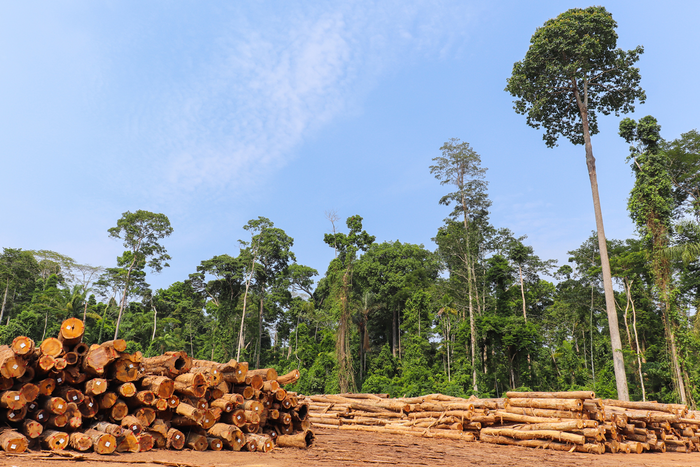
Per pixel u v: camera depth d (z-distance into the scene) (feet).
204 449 18.31
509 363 117.29
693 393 79.00
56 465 12.90
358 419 39.22
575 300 144.15
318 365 134.62
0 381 14.79
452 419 33.91
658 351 113.91
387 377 124.47
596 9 82.23
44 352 15.57
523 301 138.51
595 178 77.77
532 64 85.46
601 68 86.99
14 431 14.57
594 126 94.73
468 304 131.13
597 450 27.55
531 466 20.80
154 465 14.01
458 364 119.14
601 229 74.33
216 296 213.05
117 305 201.36
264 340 205.26
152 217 158.10
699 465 23.48
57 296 186.50
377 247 194.80
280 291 200.75
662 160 90.79
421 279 162.50
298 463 16.67
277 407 22.16
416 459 21.03
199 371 19.85
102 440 15.34
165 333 192.34
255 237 187.93
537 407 31.96
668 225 87.51
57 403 15.29
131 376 17.29
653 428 31.81
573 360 122.62
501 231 157.79
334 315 134.31
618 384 66.95
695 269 95.96
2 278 181.16
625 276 123.54
